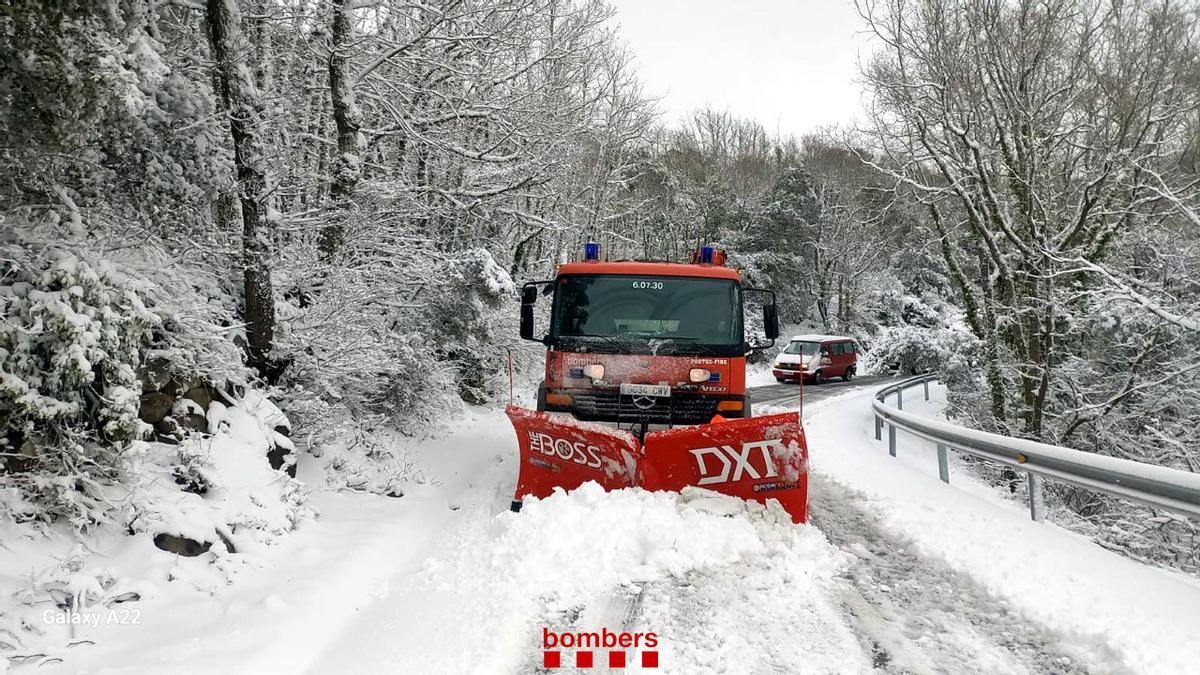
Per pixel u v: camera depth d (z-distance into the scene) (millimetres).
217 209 9188
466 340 12227
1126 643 4258
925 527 6758
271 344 7945
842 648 4336
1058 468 6914
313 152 12812
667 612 4844
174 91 6680
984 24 13508
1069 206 14977
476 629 4570
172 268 6695
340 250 10109
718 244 49438
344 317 8961
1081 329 14414
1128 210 13469
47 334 4793
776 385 27812
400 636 4586
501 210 13773
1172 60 12523
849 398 22188
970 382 19438
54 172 5805
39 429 5133
